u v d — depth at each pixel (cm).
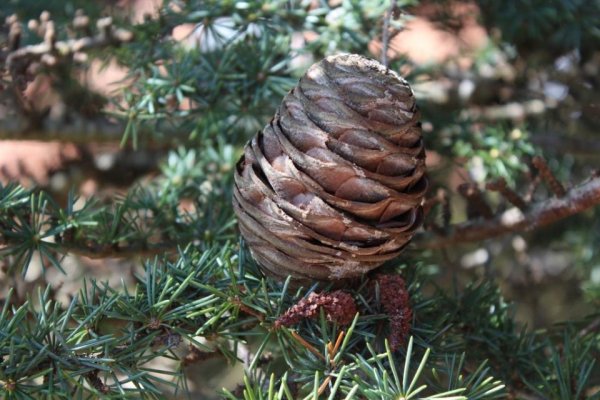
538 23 86
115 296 64
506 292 102
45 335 62
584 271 96
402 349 64
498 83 93
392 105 60
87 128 85
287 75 80
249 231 62
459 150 86
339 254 61
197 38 79
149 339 63
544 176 71
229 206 79
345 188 60
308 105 60
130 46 80
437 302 69
